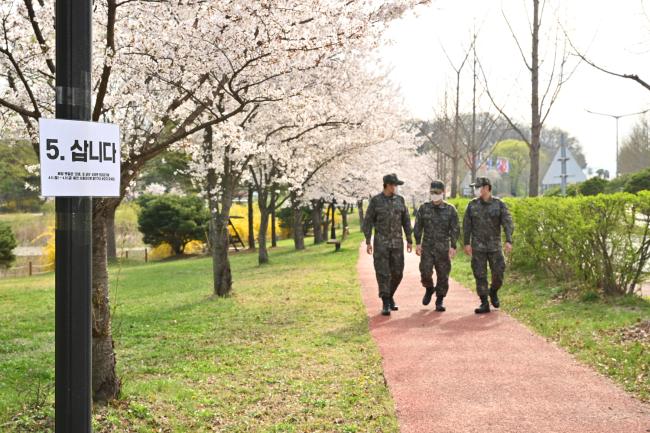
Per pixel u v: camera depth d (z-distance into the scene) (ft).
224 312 34.06
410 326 26.20
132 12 20.62
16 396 18.08
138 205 121.80
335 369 20.16
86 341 9.43
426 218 29.73
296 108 26.08
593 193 102.32
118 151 9.90
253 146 30.01
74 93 9.30
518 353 21.06
